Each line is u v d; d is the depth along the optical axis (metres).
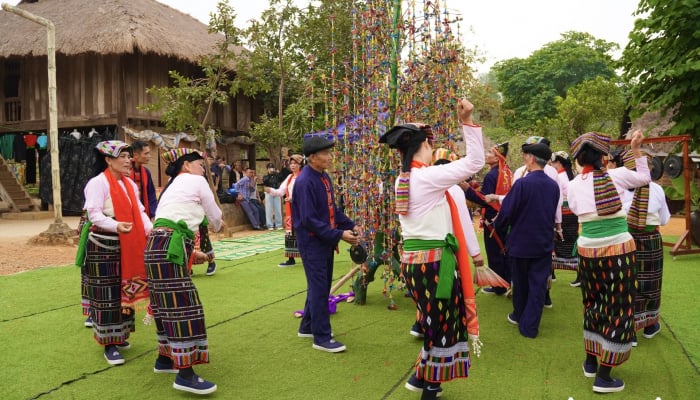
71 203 15.30
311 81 5.95
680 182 10.67
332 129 5.64
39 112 15.99
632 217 4.24
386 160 5.22
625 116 13.60
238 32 12.95
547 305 5.49
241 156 19.56
